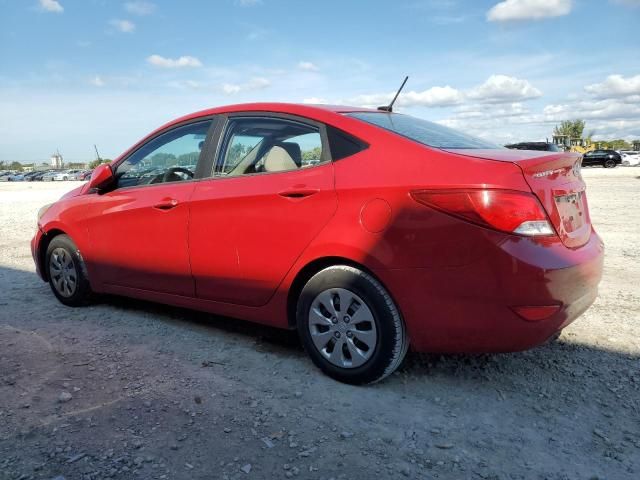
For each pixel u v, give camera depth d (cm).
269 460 249
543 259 273
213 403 304
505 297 274
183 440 265
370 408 298
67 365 356
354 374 319
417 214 288
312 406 300
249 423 282
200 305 392
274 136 362
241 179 363
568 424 281
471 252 277
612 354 368
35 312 474
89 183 471
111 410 295
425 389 321
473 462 249
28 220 1271
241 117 383
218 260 369
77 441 263
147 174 429
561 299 278
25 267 674
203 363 360
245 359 367
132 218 420
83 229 460
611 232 896
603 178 2881
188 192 387
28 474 236
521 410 296
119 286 445
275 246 339
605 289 533
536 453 256
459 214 278
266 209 342
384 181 300
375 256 299
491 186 274
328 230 315
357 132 328
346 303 317
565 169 312
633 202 1443
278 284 344
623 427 278
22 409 296
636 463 247
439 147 311
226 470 242
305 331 338
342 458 251
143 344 396
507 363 355
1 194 2734
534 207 276
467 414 292
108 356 372
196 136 403
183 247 388
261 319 361
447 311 287
